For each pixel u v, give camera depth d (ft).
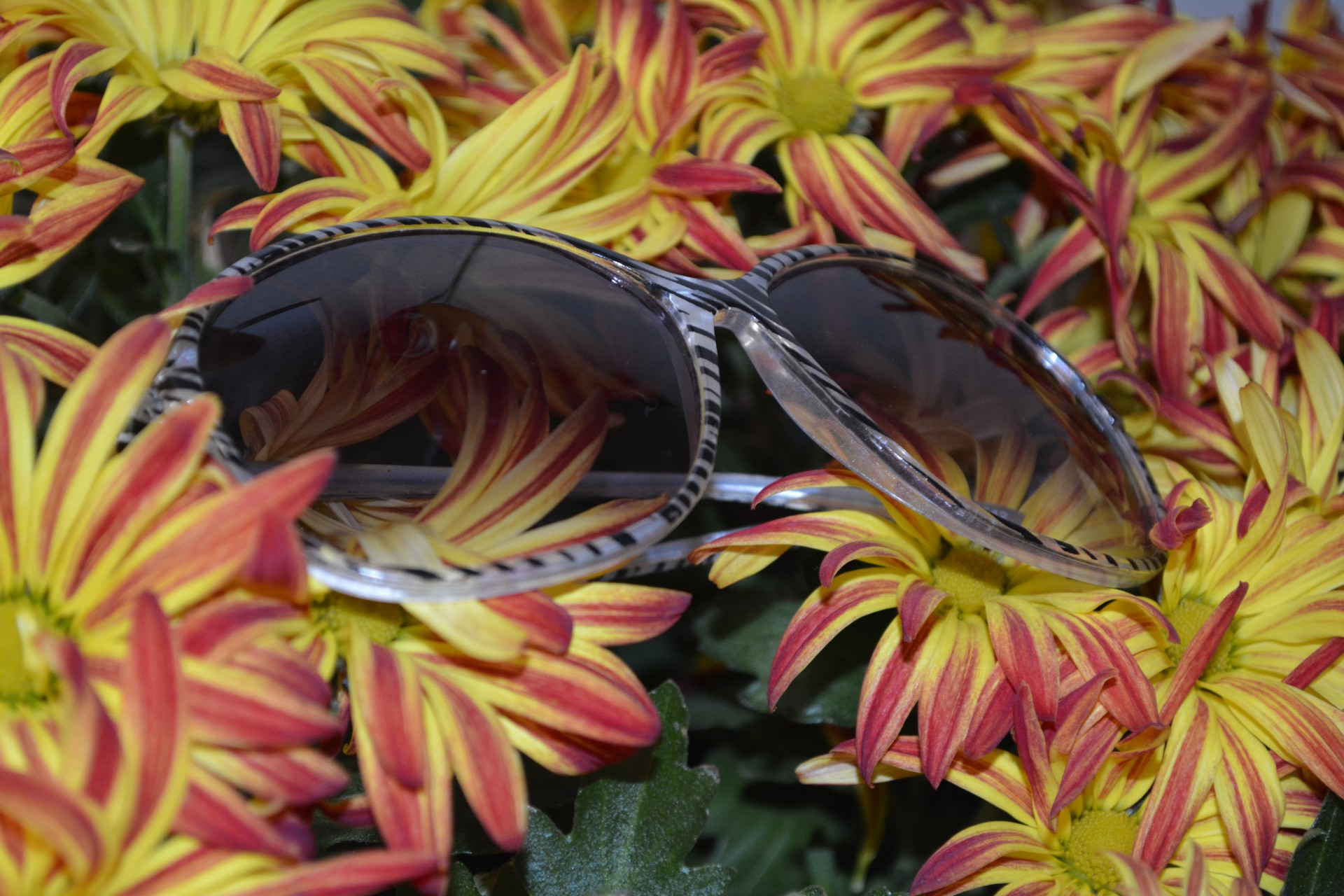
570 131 1.70
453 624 1.49
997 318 1.77
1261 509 1.65
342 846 1.63
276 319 1.57
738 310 1.64
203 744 1.44
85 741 1.41
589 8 1.94
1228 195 1.89
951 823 1.74
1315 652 1.60
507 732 1.52
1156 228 1.81
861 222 1.76
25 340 1.56
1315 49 1.91
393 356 1.58
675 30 1.76
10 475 1.48
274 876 1.44
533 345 1.61
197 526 1.46
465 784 1.49
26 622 1.47
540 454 1.57
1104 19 1.85
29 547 1.48
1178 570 1.65
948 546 1.64
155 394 1.51
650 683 1.82
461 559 1.51
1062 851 1.60
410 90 1.68
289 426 1.54
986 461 1.66
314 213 1.65
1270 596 1.65
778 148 1.78
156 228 1.77
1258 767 1.59
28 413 1.48
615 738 1.51
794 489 1.61
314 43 1.71
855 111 1.80
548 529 1.55
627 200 1.72
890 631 1.60
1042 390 1.73
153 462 1.47
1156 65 1.83
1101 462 1.71
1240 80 1.89
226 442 1.50
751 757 1.75
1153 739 1.59
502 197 1.70
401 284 1.61
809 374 1.63
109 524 1.47
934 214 1.78
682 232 1.71
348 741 1.54
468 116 1.77
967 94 1.77
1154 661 1.61
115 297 1.78
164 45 1.69
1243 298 1.78
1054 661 1.57
